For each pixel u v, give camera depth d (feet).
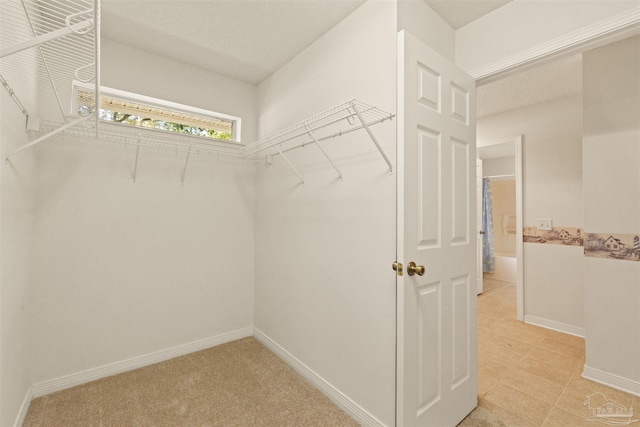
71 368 6.18
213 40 6.68
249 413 5.44
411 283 4.29
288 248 7.38
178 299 7.55
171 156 7.47
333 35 6.14
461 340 5.18
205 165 8.00
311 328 6.54
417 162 4.37
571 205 9.17
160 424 5.12
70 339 6.17
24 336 5.33
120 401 5.70
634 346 5.98
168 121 7.86
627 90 6.19
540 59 4.87
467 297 5.31
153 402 5.69
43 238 5.89
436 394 4.70
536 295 9.77
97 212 6.50
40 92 5.81
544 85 8.59
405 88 4.19
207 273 8.03
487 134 11.14
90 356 6.40
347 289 5.66
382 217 5.01
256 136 8.86
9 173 4.37
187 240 7.71
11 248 4.55
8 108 4.25
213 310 8.14
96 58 3.20
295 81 7.25
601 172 6.46
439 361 4.75
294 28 6.22
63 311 6.10
